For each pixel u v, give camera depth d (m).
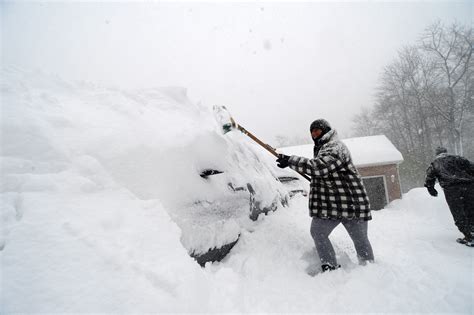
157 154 1.68
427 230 3.58
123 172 1.49
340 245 2.57
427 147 19.20
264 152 4.91
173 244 1.25
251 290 1.52
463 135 18.88
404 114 20.55
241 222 2.15
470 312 1.32
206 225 1.75
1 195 1.07
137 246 1.12
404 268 1.87
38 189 1.15
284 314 1.31
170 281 1.02
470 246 2.61
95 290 0.89
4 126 1.32
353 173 1.94
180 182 1.69
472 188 2.71
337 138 2.05
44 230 0.99
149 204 1.39
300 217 3.14
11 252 0.88
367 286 1.59
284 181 4.61
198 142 1.98
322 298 1.49
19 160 1.24
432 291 1.53
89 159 1.43
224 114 2.17
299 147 14.41
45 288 0.83
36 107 1.62
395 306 1.38
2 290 0.77
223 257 1.92
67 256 0.94
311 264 2.03
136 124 1.87
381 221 4.65
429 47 18.14
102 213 1.19
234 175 2.20
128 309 0.88
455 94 17.41
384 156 11.45
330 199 1.92
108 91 2.37
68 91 2.13
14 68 2.03
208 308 1.08
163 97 2.75
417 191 7.83
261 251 2.05
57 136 1.47
